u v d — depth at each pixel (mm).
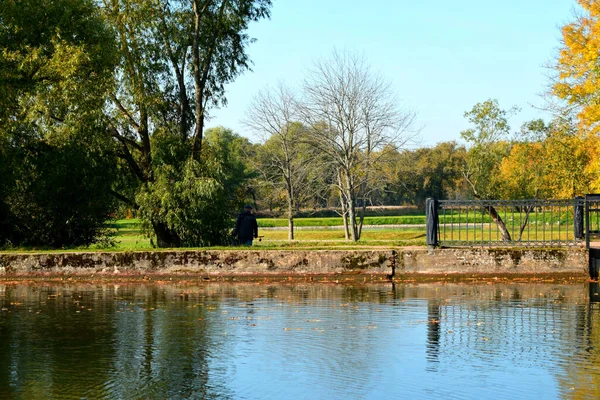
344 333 9680
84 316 11469
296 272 17422
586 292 14461
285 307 12359
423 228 63281
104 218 26766
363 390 6832
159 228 27547
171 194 25547
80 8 25594
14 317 11414
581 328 9938
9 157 24109
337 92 43188
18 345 9078
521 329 9891
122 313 11781
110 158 26531
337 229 66562
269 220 75375
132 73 26641
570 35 27047
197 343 9086
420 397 6574
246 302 13141
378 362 7945
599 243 19719
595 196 17078
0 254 18062
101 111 24781
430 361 7969
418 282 16953
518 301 12984
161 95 27078
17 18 24703
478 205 17719
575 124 31000
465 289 15242
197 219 25672
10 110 24641
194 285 16688
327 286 16156
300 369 7672
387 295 14141
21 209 25141
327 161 45094
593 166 27688
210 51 28500
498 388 6828
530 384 6957
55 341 9312
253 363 7965
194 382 7195
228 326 10336
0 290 15852
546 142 36406
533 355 8219
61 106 24281
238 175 50344
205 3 27703
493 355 8242
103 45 25344
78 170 24656
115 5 26594
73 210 25078
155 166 26422
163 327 10305
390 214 86312
